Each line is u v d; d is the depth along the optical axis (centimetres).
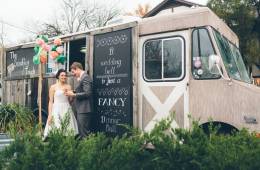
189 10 691
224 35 734
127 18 812
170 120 338
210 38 662
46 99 930
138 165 316
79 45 892
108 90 784
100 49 804
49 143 316
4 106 802
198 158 314
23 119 794
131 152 315
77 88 787
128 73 752
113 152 314
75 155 312
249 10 2259
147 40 736
